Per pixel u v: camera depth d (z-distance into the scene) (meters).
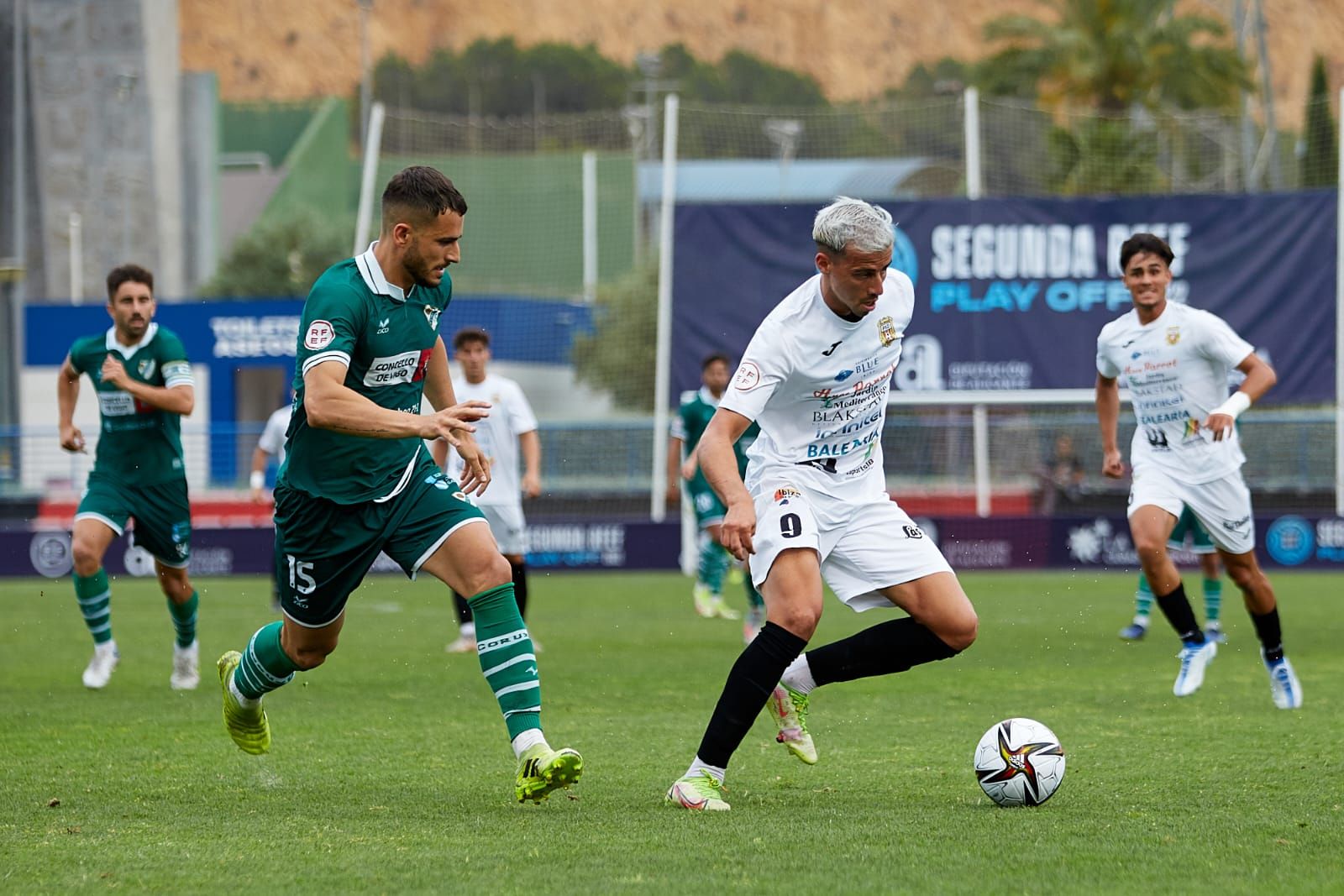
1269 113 111.88
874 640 18.66
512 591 17.20
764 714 26.05
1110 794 17.89
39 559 73.44
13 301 102.50
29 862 14.31
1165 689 29.69
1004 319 68.44
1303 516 69.25
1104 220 68.06
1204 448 27.52
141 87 117.38
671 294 69.44
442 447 37.16
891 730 24.09
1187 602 28.59
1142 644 39.78
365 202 70.56
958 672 33.00
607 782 19.06
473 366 37.31
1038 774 17.00
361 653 38.16
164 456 29.61
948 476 77.25
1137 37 112.56
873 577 18.31
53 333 98.56
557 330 117.25
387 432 16.16
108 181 117.94
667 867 13.80
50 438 79.69
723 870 13.69
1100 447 80.44
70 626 47.22
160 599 59.28
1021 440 78.38
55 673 33.88
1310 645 38.91
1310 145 79.06
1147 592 41.22
